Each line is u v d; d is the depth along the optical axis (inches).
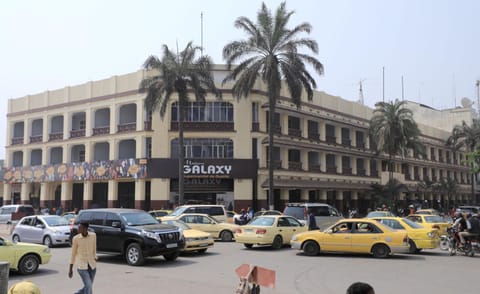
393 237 690.2
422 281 491.8
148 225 645.9
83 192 1898.4
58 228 901.2
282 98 1766.7
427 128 2854.3
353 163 2181.3
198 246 725.9
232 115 1678.2
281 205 1747.0
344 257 708.7
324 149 1929.1
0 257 522.9
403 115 1897.1
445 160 3110.2
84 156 1934.1
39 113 2023.9
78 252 378.3
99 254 732.7
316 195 1962.4
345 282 485.7
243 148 1648.6
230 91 1663.4
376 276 525.3
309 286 462.6
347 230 719.1
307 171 1860.2
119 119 1766.7
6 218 1545.3
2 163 2920.8
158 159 1619.1
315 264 627.5
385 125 1886.1
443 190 2628.0
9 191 2117.4
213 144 1660.9
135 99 1699.1
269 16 1366.9
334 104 2076.8
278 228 831.1
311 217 903.7
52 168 1916.8
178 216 1018.7
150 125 1660.9
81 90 1877.5
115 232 636.7
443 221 990.4
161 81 1403.8
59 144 1926.7
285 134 1785.2
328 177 1979.6
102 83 1813.5
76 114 1953.7
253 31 1366.9
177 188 1638.8
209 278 508.7
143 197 1643.7
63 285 475.5
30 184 2054.6
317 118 1924.2
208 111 1669.5
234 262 647.8
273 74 1325.0
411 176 2682.1
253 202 1656.0
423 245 740.0
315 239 728.3
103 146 1871.3
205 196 1664.6
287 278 511.8
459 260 675.4
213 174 1608.0
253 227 826.2
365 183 2220.7
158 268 590.6
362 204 2241.6
